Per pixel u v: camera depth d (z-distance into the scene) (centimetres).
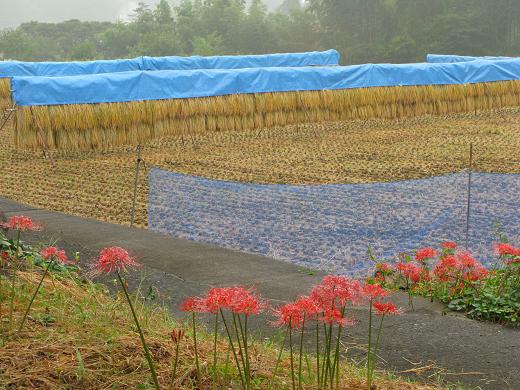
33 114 1780
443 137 2159
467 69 2486
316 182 1438
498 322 579
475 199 1159
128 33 13162
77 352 374
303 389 379
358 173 1547
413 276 640
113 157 1812
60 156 1841
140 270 700
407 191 1228
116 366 385
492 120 2627
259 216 1054
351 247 884
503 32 8212
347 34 9438
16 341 411
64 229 877
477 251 867
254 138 2184
